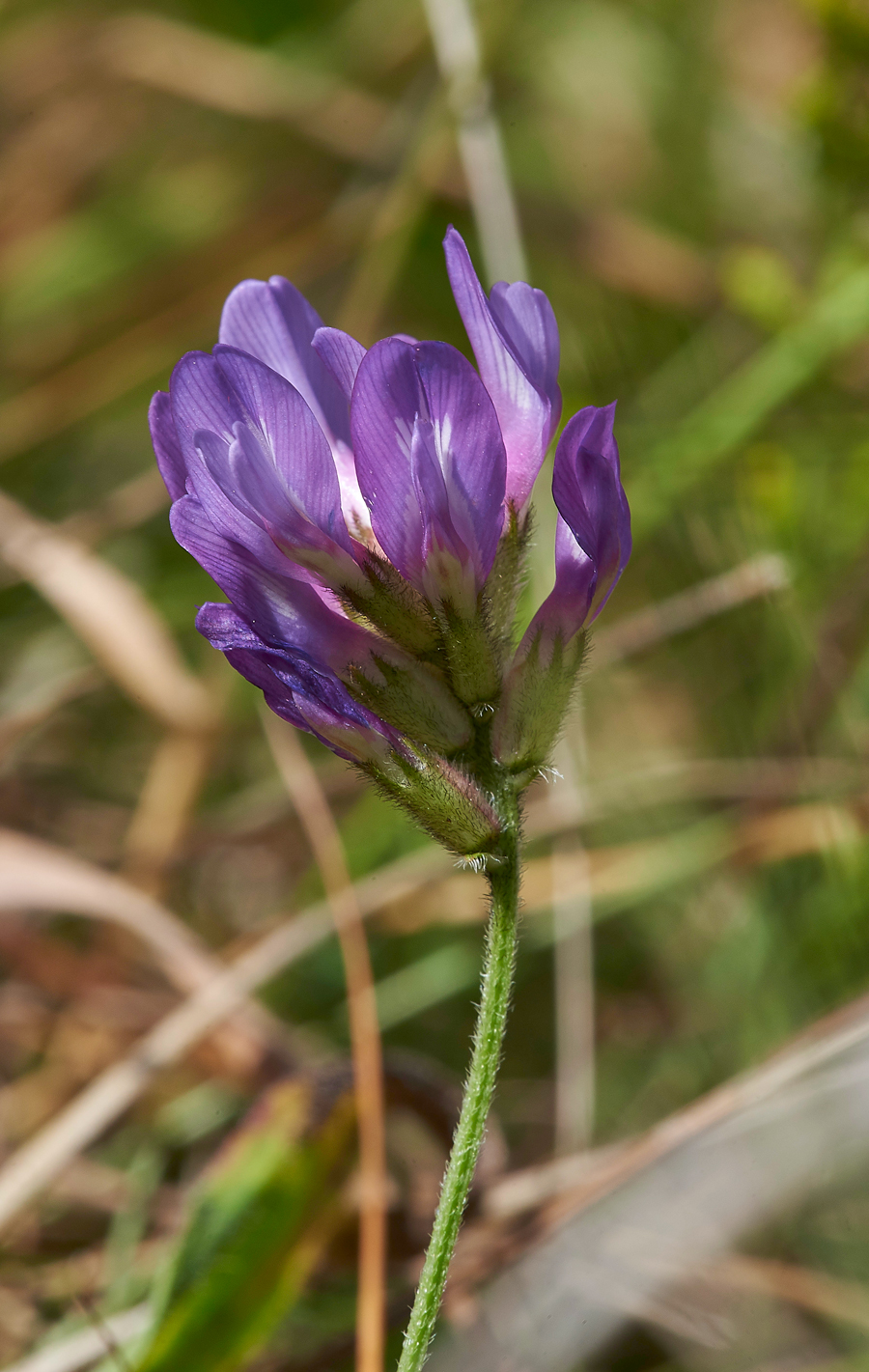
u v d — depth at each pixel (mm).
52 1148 259
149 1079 262
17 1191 256
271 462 223
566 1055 268
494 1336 248
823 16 319
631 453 299
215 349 221
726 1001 271
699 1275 246
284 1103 249
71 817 333
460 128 326
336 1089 250
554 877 276
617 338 335
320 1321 255
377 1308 245
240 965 270
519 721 225
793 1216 246
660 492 290
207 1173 247
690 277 345
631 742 292
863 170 321
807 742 277
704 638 286
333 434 232
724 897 273
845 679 278
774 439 298
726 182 380
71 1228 266
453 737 226
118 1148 274
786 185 365
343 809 320
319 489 224
